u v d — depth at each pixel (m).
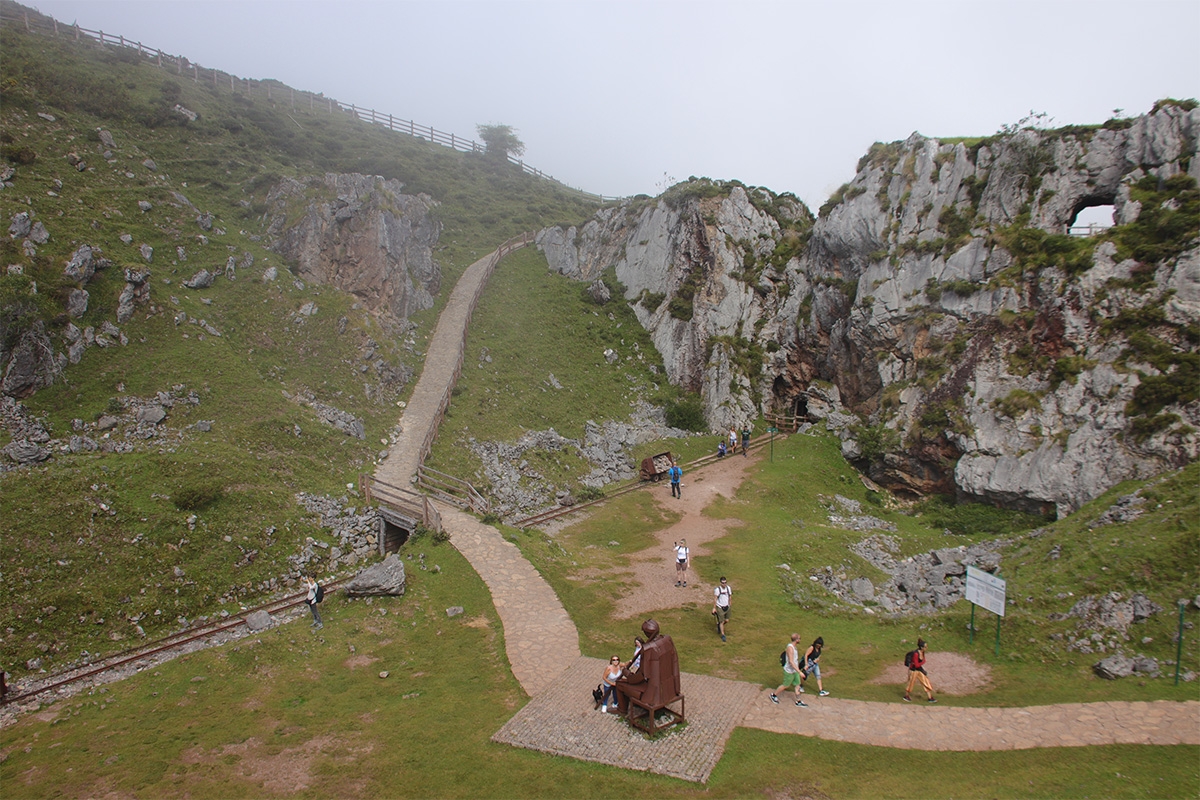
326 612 24.20
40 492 26.33
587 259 71.94
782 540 33.66
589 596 25.56
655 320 61.09
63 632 22.69
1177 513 22.70
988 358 40.25
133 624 23.95
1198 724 14.81
